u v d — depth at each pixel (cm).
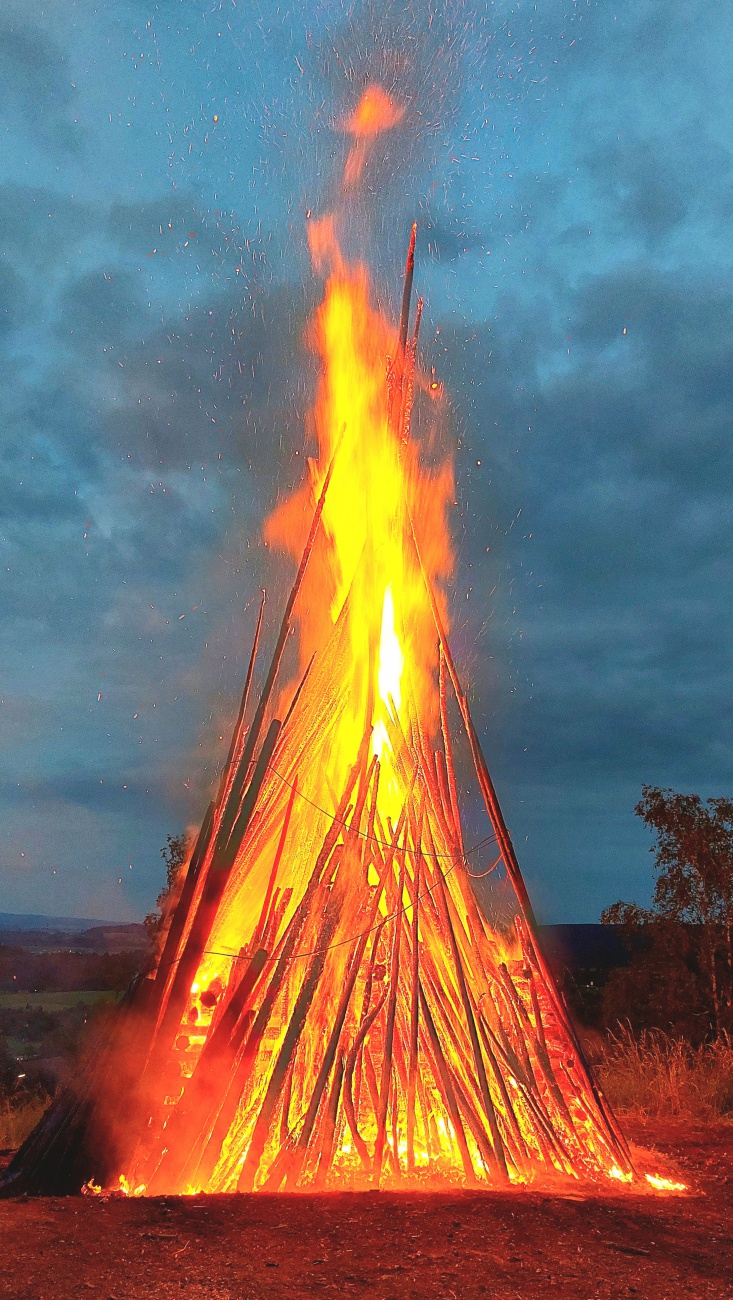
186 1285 340
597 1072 848
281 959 528
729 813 1495
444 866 591
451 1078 518
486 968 571
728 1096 784
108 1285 339
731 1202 496
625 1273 370
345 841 573
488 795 606
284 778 593
